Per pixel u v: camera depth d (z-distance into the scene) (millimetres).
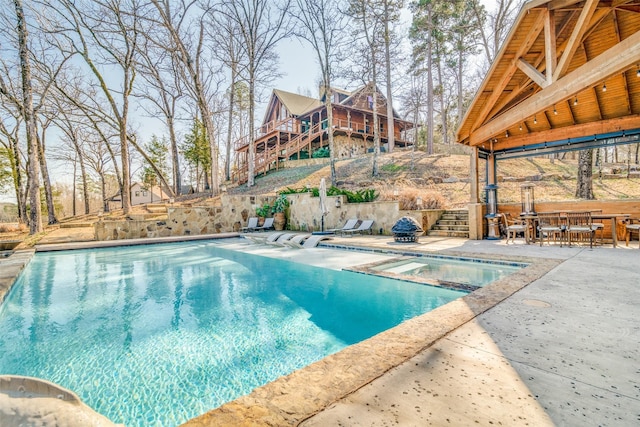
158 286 5598
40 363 2852
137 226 12148
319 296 4723
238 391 2355
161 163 33312
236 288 5371
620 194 12680
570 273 4168
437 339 2182
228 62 21156
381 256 7246
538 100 5648
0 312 4148
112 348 3131
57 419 1022
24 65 12328
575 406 1417
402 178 15820
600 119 8078
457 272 5441
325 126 27359
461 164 17828
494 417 1339
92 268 7293
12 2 13102
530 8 5301
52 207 17953
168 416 2084
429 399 1479
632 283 3648
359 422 1312
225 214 14055
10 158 21984
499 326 2402
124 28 16078
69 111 18688
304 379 1679
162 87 21906
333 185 15852
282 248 9852
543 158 19938
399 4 18031
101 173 29719
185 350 3062
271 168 24312
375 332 3402
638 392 1525
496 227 8945
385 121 30922
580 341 2125
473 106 7969
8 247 9992
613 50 4020
